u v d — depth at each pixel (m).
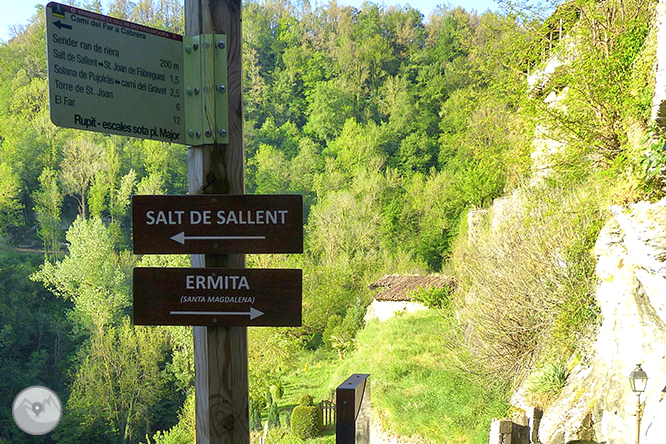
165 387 38.31
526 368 10.03
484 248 12.76
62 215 56.38
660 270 5.48
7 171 53.81
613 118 7.59
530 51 8.79
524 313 10.45
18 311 43.28
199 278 2.37
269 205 2.35
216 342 2.37
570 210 8.97
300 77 74.75
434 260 49.91
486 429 9.45
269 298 2.35
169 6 67.38
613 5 8.00
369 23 74.38
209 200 2.36
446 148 53.69
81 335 41.22
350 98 68.50
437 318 20.75
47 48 2.00
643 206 5.87
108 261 40.47
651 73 7.10
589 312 8.39
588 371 7.53
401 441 11.59
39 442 36.28
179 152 60.50
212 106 2.34
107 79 2.14
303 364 31.44
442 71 62.94
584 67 7.52
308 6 78.94
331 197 51.97
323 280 42.19
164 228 2.38
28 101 59.75
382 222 51.41
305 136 69.56
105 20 2.14
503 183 21.92
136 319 2.39
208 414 2.37
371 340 22.89
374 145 59.78
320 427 18.62
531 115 8.18
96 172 53.84
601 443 6.23
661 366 5.49
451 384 12.78
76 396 35.44
